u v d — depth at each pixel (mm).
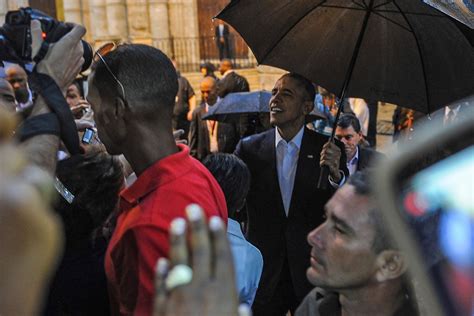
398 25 3365
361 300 1477
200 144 7797
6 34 1687
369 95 3582
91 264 2154
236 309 812
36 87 1643
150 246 1693
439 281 578
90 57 1940
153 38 17266
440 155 581
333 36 3564
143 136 1843
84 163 2242
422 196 582
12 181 597
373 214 1393
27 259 582
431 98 3449
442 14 3102
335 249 1453
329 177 3418
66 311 2111
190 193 1782
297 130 3670
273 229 3650
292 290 3654
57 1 16922
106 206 2221
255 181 3713
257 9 3611
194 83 16875
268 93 6129
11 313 576
